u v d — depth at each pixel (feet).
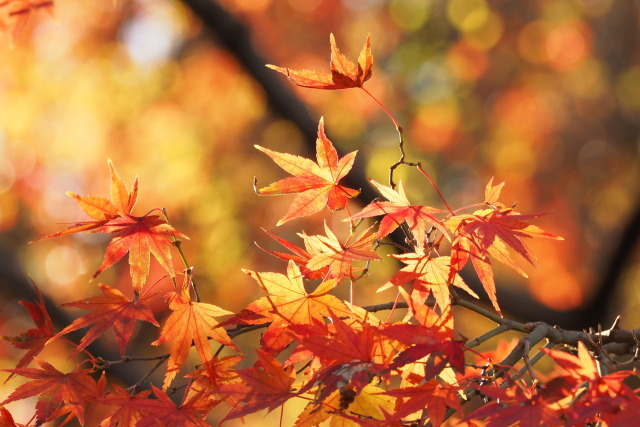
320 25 26.81
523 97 30.37
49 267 27.81
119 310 5.20
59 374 5.17
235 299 25.91
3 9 10.32
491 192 5.38
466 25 27.86
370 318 4.84
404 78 29.19
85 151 27.78
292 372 4.87
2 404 4.99
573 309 17.93
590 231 27.55
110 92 27.07
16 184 27.50
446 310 4.41
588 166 29.22
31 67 25.77
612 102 29.45
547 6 29.40
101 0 24.76
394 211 4.98
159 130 27.45
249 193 26.45
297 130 18.53
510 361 5.07
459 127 29.99
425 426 4.81
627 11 28.43
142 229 5.36
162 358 5.34
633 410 3.70
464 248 5.03
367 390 4.85
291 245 5.40
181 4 18.70
